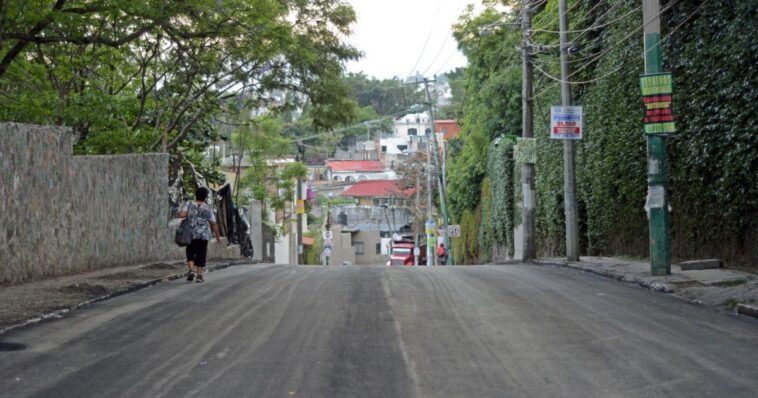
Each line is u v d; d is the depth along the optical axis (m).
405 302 13.16
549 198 34.59
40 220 17.30
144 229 24.02
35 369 8.32
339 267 23.80
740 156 16.42
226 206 32.72
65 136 18.73
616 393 7.19
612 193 26.45
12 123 16.14
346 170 99.44
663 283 15.20
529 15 30.03
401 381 7.67
